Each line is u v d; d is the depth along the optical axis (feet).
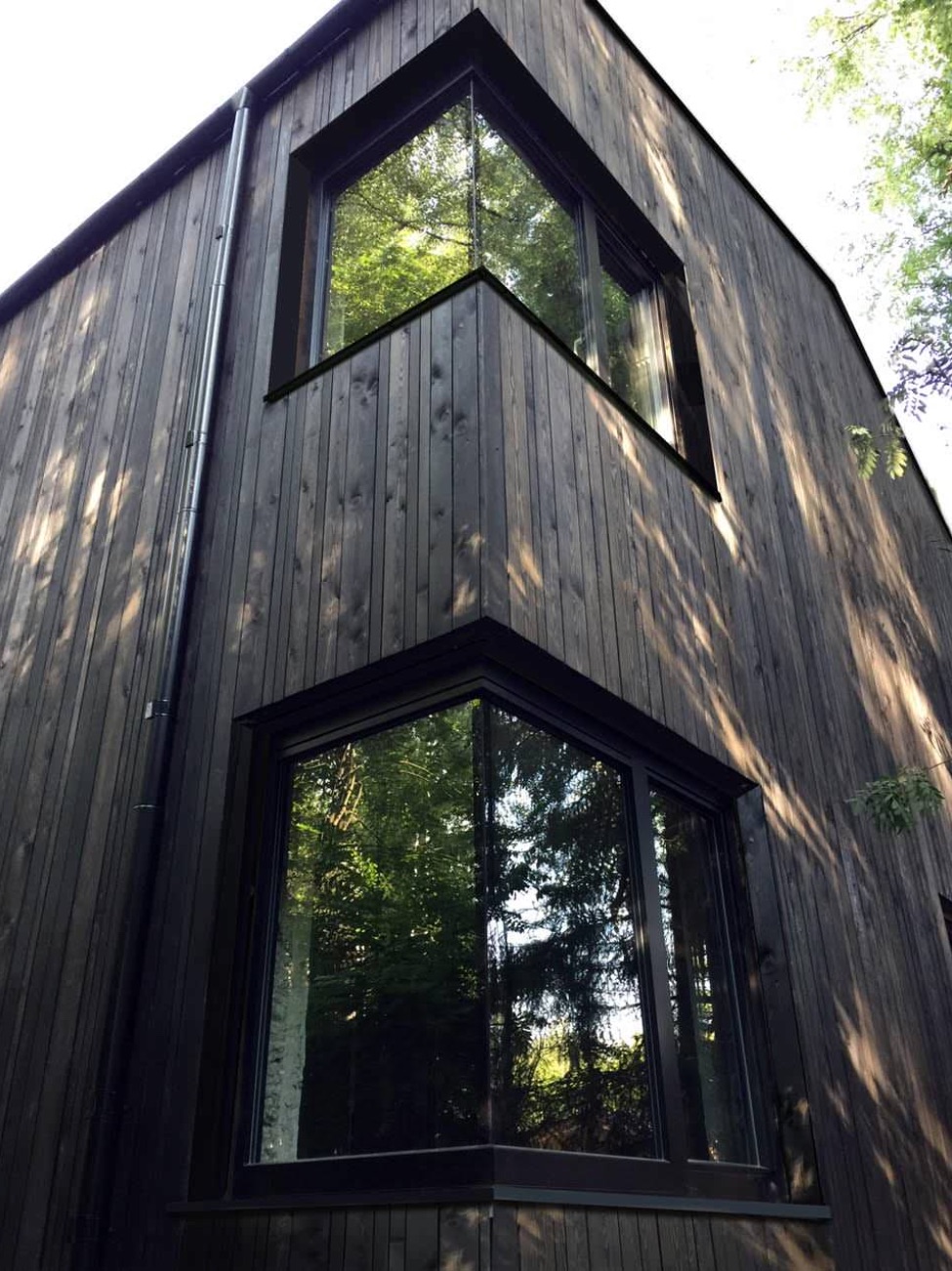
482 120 13.56
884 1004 14.20
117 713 12.69
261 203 15.08
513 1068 8.45
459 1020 8.59
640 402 15.02
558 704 10.68
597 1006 9.51
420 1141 8.34
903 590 22.74
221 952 10.14
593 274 14.65
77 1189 9.93
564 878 9.81
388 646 10.11
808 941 12.94
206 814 10.99
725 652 13.65
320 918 9.87
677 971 10.84
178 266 16.10
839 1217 11.18
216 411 13.76
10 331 19.52
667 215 16.90
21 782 13.51
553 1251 7.79
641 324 15.89
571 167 15.07
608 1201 8.39
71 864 12.12
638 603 11.99
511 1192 7.63
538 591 10.29
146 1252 9.27
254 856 10.57
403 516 10.73
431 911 9.20
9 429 17.88
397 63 14.17
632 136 16.78
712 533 14.48
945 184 24.62
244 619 11.82
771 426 18.20
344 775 10.44
